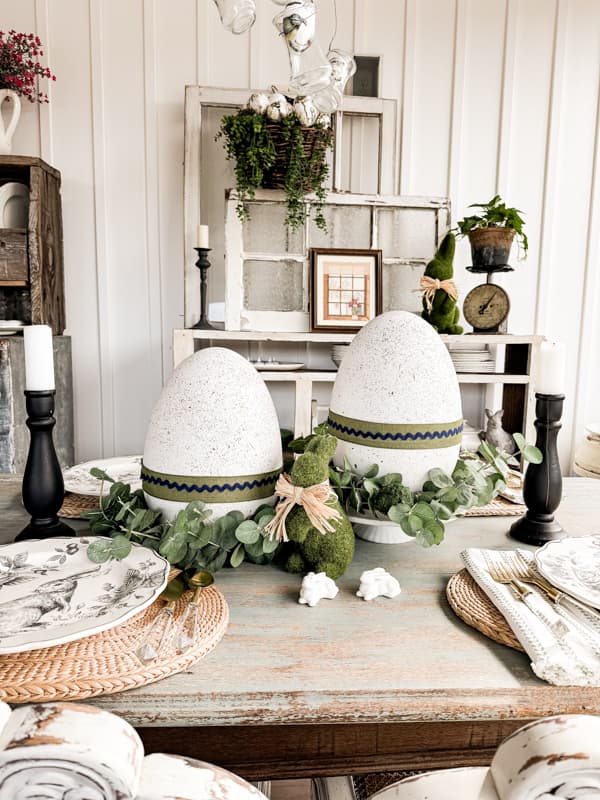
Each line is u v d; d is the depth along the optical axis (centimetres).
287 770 56
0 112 185
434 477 71
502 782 37
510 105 219
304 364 222
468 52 215
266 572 69
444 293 190
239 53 208
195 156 202
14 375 178
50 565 65
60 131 207
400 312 77
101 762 31
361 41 211
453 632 56
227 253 196
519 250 228
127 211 213
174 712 45
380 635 55
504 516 91
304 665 50
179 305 219
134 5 203
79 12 202
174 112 210
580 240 229
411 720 46
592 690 47
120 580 61
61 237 207
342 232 203
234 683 47
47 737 31
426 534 65
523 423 202
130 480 102
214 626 54
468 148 220
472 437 197
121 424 223
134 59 206
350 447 74
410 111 216
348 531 67
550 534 79
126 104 208
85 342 218
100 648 50
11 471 178
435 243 207
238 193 194
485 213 197
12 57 186
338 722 46
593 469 201
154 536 69
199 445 67
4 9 200
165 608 57
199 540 64
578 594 58
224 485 67
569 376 237
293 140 178
